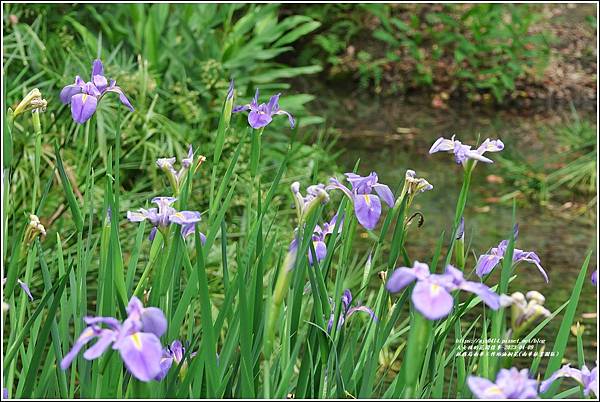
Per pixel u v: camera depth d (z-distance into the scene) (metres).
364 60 12.78
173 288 2.20
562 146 9.60
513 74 12.16
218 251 4.80
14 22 5.97
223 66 7.13
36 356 1.97
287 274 1.85
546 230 7.27
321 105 11.41
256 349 2.12
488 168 8.95
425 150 9.54
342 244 2.27
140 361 1.60
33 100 2.37
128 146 5.61
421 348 1.70
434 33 12.96
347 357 2.28
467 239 6.88
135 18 7.35
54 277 4.23
